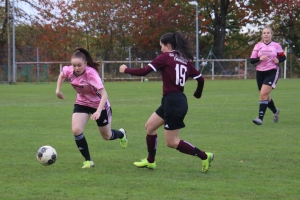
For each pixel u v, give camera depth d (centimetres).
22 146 1316
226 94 3328
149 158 1033
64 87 4456
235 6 7100
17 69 5600
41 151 1020
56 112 2181
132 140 1429
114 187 883
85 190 861
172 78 965
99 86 1008
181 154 1210
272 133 1558
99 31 6844
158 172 1012
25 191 852
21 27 6347
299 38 7562
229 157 1171
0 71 5609
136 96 3188
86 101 1062
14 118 1956
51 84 5162
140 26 6756
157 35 6756
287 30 7562
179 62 970
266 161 1125
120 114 2094
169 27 6850
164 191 856
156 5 7069
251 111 2209
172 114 967
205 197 819
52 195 827
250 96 3131
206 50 7206
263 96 1744
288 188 880
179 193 843
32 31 6462
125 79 5994
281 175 988
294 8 7231
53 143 1366
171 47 982
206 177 967
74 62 1005
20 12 6312
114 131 1173
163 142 1385
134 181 930
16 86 4675
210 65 6375
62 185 897
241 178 960
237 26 7544
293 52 7575
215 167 1062
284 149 1274
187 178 959
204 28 7188
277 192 852
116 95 3284
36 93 3547
